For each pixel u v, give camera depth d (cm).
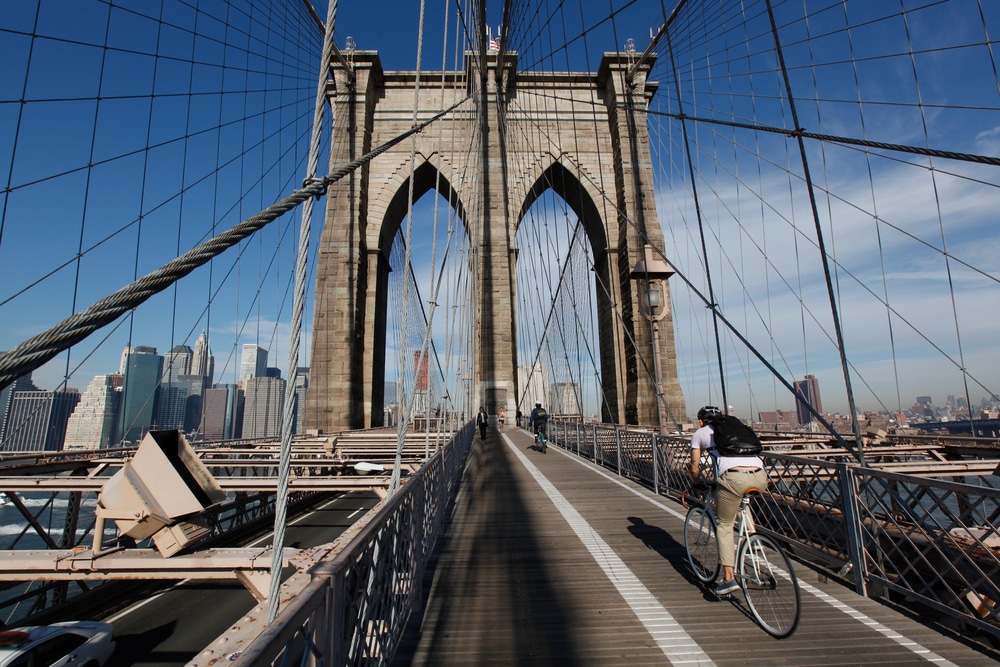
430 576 457
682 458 773
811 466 470
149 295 160
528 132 3209
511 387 2814
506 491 895
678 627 346
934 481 332
